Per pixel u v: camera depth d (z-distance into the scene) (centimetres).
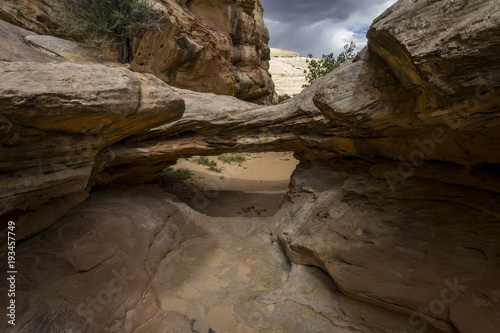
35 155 265
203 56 1138
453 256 315
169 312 363
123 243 418
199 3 1347
